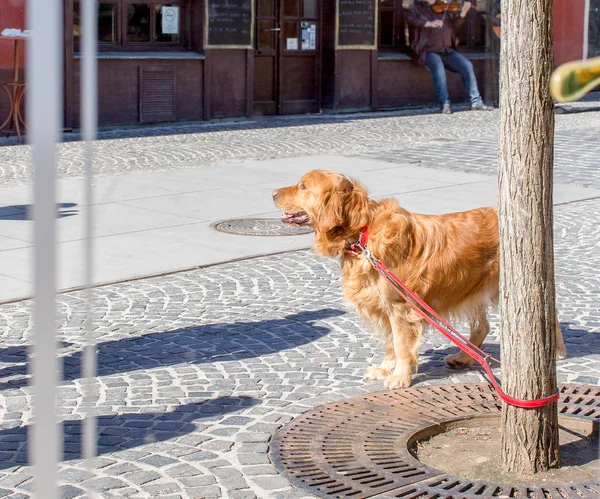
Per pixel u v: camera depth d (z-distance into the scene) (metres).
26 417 4.43
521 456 3.84
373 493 3.65
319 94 19.61
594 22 13.20
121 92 16.28
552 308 3.80
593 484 3.72
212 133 16.05
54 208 1.97
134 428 4.30
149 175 11.66
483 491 3.68
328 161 13.01
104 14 16.03
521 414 3.82
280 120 18.28
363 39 19.64
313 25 19.22
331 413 4.54
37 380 2.04
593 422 4.36
